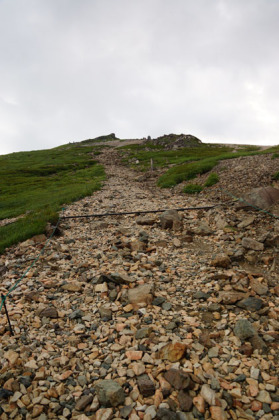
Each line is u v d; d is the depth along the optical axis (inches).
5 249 510.9
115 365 214.1
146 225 577.9
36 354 231.0
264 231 462.6
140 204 778.2
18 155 4891.7
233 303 287.3
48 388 197.0
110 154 4087.1
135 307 292.0
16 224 687.7
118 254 437.7
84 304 307.6
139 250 445.1
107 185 1363.2
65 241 519.5
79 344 241.3
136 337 244.8
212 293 312.3
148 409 174.7
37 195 1382.9
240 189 746.2
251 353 220.1
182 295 314.0
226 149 3592.5
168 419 166.6
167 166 2003.0
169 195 897.5
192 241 474.6
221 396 182.5
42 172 2778.1
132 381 197.9
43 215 692.1
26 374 209.2
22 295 334.3
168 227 546.6
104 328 262.1
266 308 271.4
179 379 189.8
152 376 200.4
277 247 399.2
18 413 179.2
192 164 1389.0
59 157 4232.3
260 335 239.9
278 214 505.0
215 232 497.7
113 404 178.7
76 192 1112.2
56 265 415.5
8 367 215.9
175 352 215.9
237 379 195.0
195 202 721.6
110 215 680.4
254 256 385.1
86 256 446.9
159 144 4724.4
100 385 189.6
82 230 591.2
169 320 268.5
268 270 354.9
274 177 736.3
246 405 175.6
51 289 344.5
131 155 3604.8
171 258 415.5
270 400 177.8
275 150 1293.1
